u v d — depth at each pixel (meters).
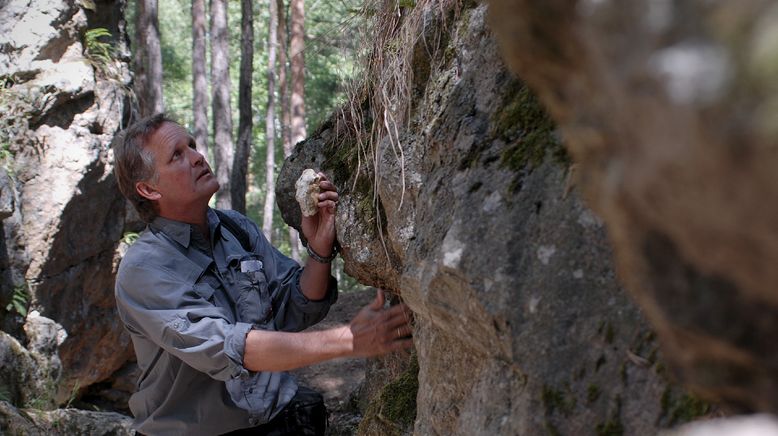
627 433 1.27
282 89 11.73
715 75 0.63
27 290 5.48
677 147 0.67
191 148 2.57
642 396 1.27
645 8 0.69
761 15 0.61
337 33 2.73
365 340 2.20
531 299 1.42
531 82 1.02
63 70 5.84
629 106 0.71
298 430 2.61
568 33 0.86
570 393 1.34
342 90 2.64
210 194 2.53
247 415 2.46
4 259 5.35
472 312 1.52
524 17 0.91
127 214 6.36
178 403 2.47
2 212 5.02
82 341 6.08
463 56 1.98
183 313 2.29
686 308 0.83
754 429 0.75
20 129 5.56
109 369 6.52
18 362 5.03
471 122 1.78
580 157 0.92
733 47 0.62
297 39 9.51
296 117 9.73
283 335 2.20
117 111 6.21
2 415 4.51
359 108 2.46
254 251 2.68
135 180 2.50
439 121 1.90
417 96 2.14
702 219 0.70
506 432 1.40
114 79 6.38
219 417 2.45
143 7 9.82
